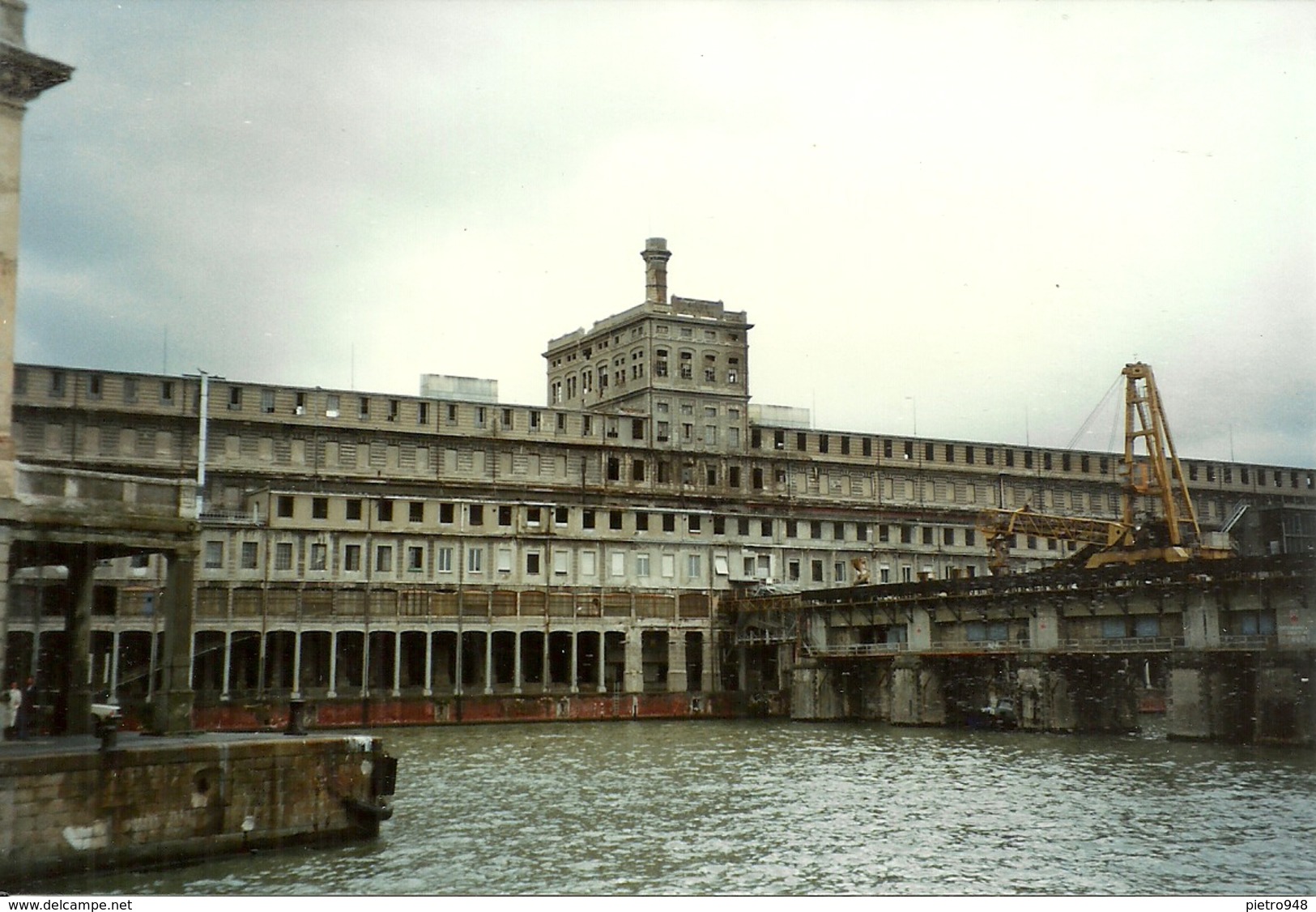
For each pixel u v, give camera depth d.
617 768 66.00
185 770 35.31
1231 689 77.19
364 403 118.62
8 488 38.06
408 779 60.12
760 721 110.94
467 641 118.56
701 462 133.50
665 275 137.62
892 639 105.88
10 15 37.38
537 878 37.03
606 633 121.50
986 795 53.78
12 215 37.41
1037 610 91.44
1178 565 81.06
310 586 103.50
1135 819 47.03
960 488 147.25
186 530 41.97
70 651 44.00
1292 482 155.12
